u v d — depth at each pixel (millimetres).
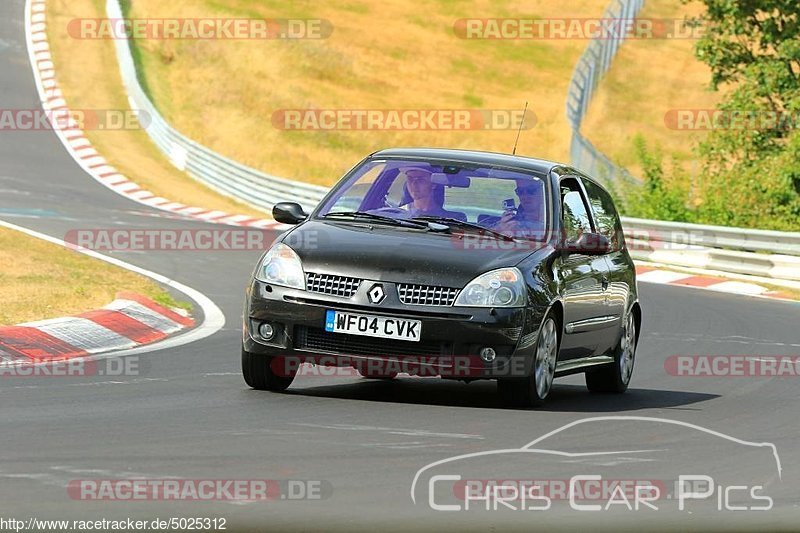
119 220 81562
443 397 31922
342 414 27828
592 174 106688
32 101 144250
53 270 49562
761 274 77438
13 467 20891
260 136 150875
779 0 111750
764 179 103312
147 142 136375
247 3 194500
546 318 30578
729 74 116125
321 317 29531
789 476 23406
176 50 171250
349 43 187250
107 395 29359
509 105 173875
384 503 19656
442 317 29078
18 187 102125
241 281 58406
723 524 19516
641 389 36688
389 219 31750
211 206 109250
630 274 36969
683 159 156250
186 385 31500
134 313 43688
